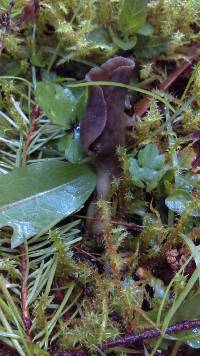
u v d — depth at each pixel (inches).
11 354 10.3
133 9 12.4
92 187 11.5
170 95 12.7
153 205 11.8
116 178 11.6
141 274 10.9
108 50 12.6
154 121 12.0
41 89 11.7
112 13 12.9
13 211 11.1
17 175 11.3
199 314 10.6
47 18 12.8
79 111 11.8
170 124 12.4
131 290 10.3
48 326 10.4
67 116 11.8
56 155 12.2
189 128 12.4
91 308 10.5
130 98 12.7
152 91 12.6
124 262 10.9
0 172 11.7
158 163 11.5
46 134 12.3
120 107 11.2
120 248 11.4
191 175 11.8
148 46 13.0
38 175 11.4
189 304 10.6
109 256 10.8
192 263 11.2
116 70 11.1
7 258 10.7
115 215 11.7
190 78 12.5
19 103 12.5
